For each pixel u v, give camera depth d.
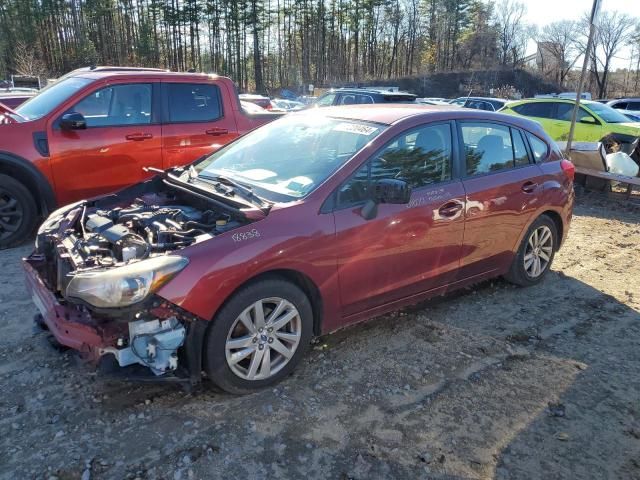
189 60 72.69
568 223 5.43
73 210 3.98
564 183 5.24
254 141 4.55
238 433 3.02
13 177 5.85
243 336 3.27
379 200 3.58
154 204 4.05
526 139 5.00
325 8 75.75
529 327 4.46
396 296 4.05
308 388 3.47
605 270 5.98
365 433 3.07
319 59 76.56
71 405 3.21
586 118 11.85
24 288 4.85
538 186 4.93
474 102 19.28
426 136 4.15
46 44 63.78
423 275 4.14
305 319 3.51
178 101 6.79
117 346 2.97
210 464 2.79
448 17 81.06
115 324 2.98
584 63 9.80
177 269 2.96
